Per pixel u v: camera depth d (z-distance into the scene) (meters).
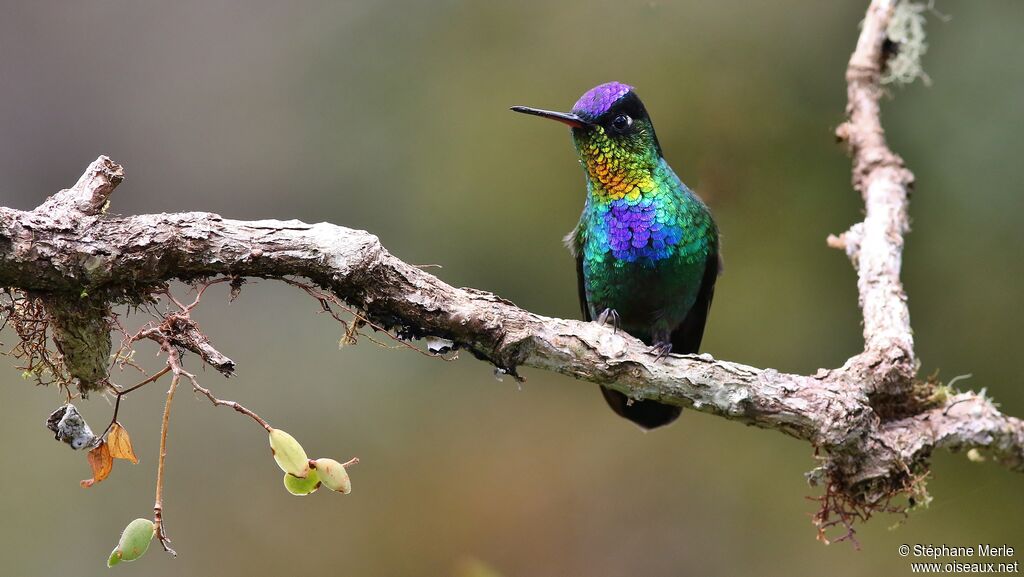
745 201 11.95
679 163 12.03
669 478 11.96
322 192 13.30
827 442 5.83
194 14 14.32
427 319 5.28
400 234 12.82
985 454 6.27
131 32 14.41
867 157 7.74
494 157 12.53
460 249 12.57
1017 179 10.83
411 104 13.03
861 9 11.84
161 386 11.17
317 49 13.63
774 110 11.94
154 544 10.51
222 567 10.63
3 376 10.88
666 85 12.16
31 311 5.04
